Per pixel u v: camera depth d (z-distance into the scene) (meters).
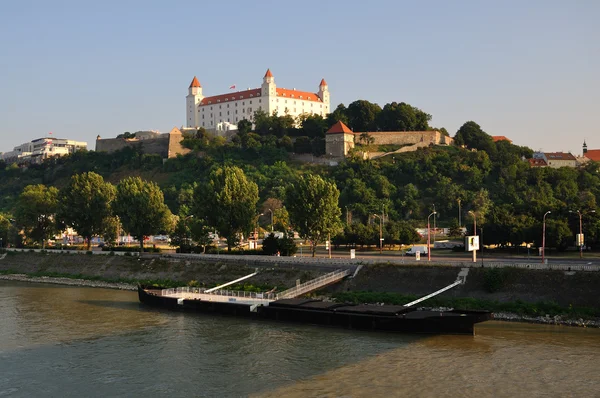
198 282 116.56
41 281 137.12
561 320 77.12
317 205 125.31
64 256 152.38
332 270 104.75
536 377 56.06
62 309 95.56
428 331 73.56
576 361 60.66
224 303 89.31
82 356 66.50
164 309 95.38
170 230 154.50
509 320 79.75
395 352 65.69
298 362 62.62
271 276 110.31
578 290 80.81
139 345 71.12
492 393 52.12
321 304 85.62
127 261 137.12
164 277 124.62
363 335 74.50
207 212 137.50
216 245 165.62
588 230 125.50
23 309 95.69
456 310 77.25
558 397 50.97
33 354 67.50
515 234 127.38
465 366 59.81
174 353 67.25
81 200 164.50
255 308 86.56
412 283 94.12
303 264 108.94
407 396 51.78
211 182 139.62
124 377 58.78
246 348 68.88
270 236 128.62
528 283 84.94
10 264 159.50
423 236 183.25
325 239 128.62
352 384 55.09
